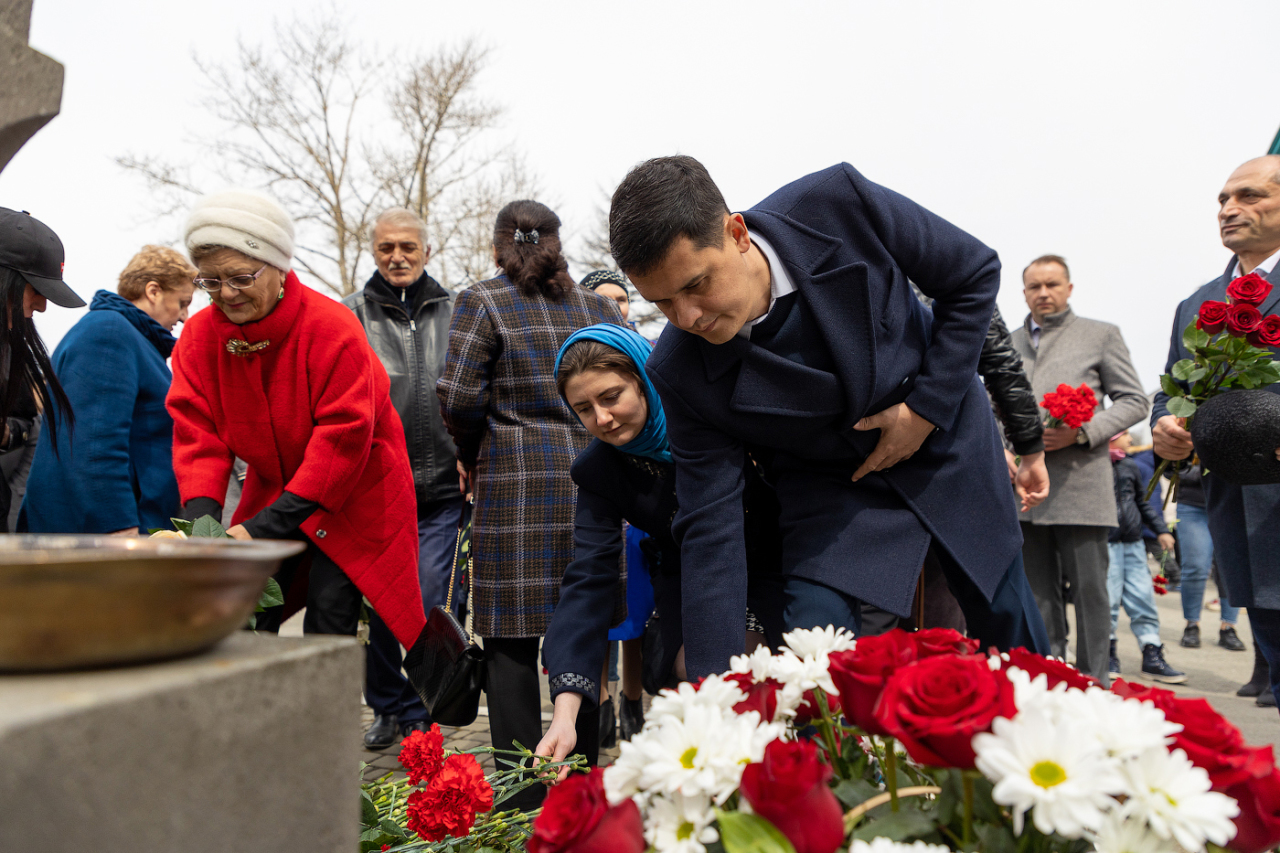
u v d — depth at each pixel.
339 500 2.75
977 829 0.92
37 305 2.50
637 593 3.07
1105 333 4.65
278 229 2.60
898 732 0.86
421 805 1.69
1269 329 2.65
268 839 0.78
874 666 0.96
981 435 2.27
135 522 3.10
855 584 2.10
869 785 1.07
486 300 2.94
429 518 4.01
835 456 2.19
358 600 3.10
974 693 0.85
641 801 0.98
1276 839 0.86
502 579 2.77
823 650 1.21
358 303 4.03
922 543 2.16
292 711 0.81
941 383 2.07
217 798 0.73
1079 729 0.84
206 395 2.83
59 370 3.07
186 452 2.82
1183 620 8.10
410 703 3.83
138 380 3.21
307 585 3.23
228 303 2.59
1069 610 8.02
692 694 1.07
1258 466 2.57
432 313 4.07
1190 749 0.88
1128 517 5.48
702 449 2.16
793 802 0.84
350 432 2.70
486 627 2.75
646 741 0.97
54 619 0.68
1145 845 0.83
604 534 2.49
